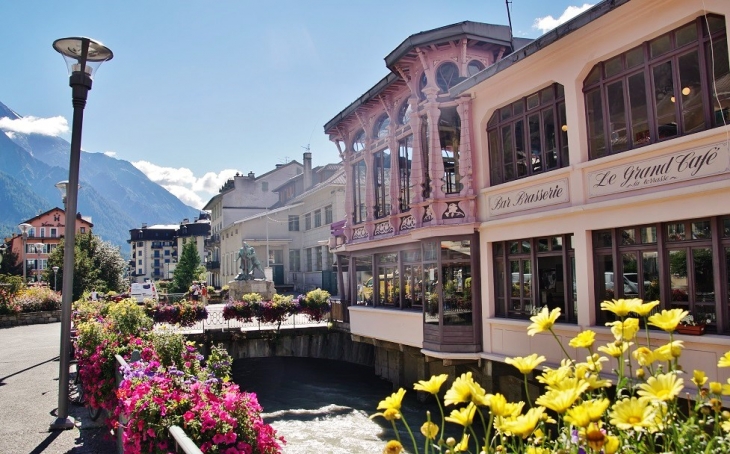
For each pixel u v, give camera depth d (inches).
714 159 339.3
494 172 540.1
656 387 90.2
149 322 496.4
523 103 504.1
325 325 937.5
